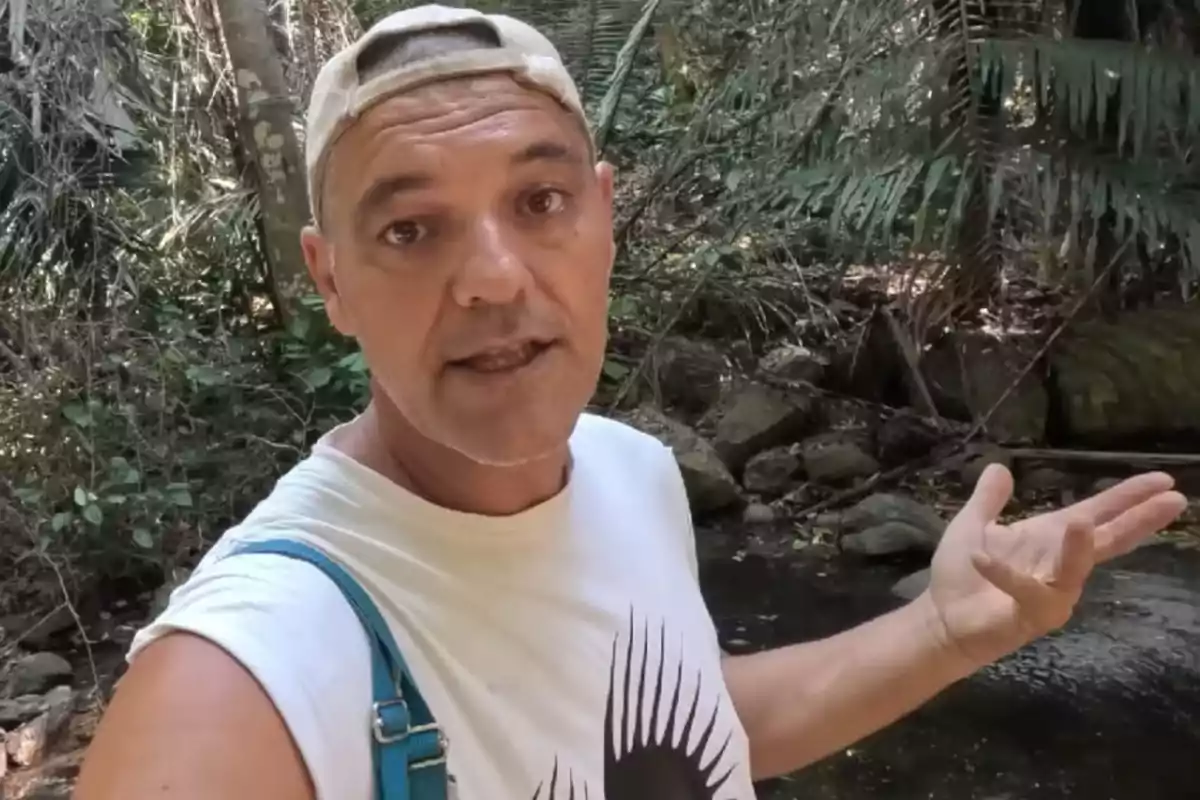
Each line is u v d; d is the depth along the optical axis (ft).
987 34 8.09
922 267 8.96
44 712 5.67
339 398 8.01
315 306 8.21
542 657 1.76
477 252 1.59
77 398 7.43
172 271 9.11
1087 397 8.64
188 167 9.61
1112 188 7.81
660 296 9.71
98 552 6.95
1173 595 6.38
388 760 1.54
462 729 1.65
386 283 1.62
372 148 1.60
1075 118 7.72
